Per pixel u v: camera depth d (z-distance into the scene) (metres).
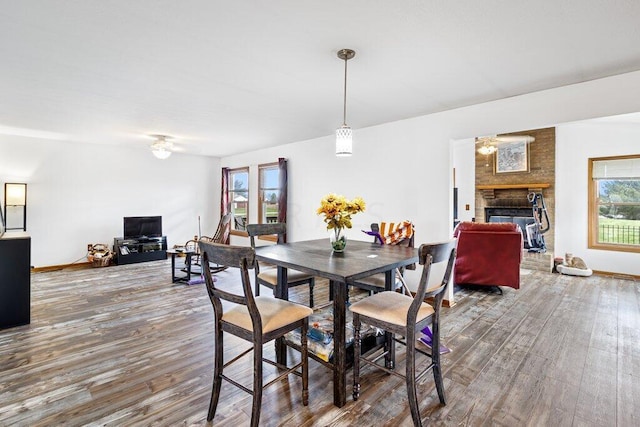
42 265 5.46
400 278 2.95
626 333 3.00
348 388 2.12
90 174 5.93
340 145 2.52
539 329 3.09
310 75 2.67
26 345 2.69
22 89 3.01
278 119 4.11
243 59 2.37
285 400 1.98
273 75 2.67
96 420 1.78
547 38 2.04
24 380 2.17
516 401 1.98
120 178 6.29
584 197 5.82
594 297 4.14
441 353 2.58
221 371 1.82
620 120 4.93
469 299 4.04
